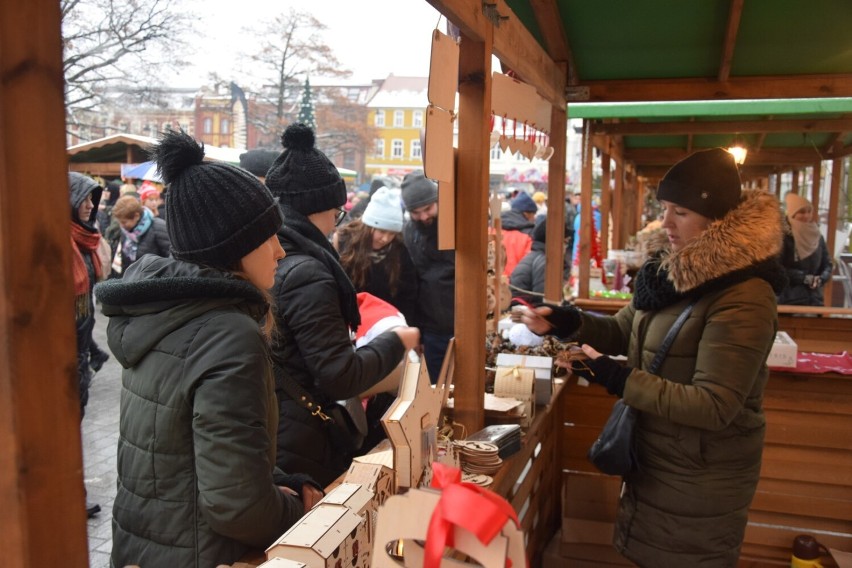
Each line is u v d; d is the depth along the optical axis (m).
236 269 1.33
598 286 6.48
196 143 1.32
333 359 1.71
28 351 0.62
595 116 4.59
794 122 4.93
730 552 2.02
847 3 2.76
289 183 1.88
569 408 3.65
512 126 2.49
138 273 1.30
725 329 1.85
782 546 3.30
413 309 3.63
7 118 0.59
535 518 2.64
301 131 1.91
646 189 15.10
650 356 2.05
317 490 1.45
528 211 5.38
